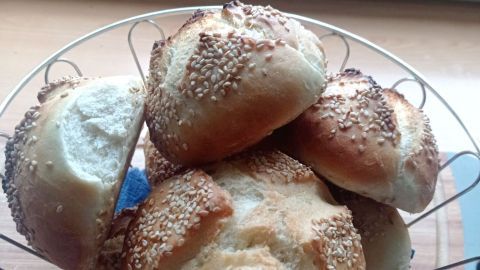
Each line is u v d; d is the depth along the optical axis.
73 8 0.43
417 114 0.28
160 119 0.25
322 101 0.26
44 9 0.43
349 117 0.26
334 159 0.25
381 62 0.41
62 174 0.22
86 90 0.24
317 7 0.43
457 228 0.31
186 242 0.22
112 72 0.39
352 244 0.24
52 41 0.41
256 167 0.24
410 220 0.32
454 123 0.37
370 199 0.27
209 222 0.22
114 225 0.26
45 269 0.29
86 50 0.40
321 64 0.25
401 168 0.25
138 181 0.30
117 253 0.25
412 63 0.41
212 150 0.24
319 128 0.26
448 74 0.40
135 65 0.40
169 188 0.24
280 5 0.43
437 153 0.27
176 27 0.42
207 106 0.24
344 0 0.44
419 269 0.30
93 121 0.23
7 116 0.36
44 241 0.24
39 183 0.23
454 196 0.30
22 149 0.24
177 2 0.43
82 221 0.23
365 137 0.25
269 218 0.22
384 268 0.27
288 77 0.23
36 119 0.24
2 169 0.33
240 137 0.24
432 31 0.43
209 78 0.24
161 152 0.26
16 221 0.25
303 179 0.24
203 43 0.24
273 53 0.23
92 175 0.23
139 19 0.33
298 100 0.24
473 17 0.44
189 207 0.23
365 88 0.27
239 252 0.22
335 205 0.25
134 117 0.25
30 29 0.41
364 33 0.42
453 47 0.42
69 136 0.23
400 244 0.27
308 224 0.23
